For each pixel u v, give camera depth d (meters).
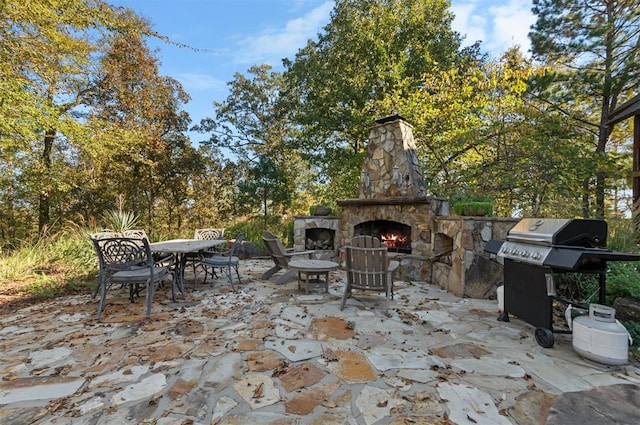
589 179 7.69
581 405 1.79
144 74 10.62
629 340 2.29
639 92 7.94
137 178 11.45
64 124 7.14
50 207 11.01
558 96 8.69
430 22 10.42
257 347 2.54
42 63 6.73
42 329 2.99
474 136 7.73
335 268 4.27
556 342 2.67
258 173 11.45
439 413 1.71
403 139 6.18
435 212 5.45
